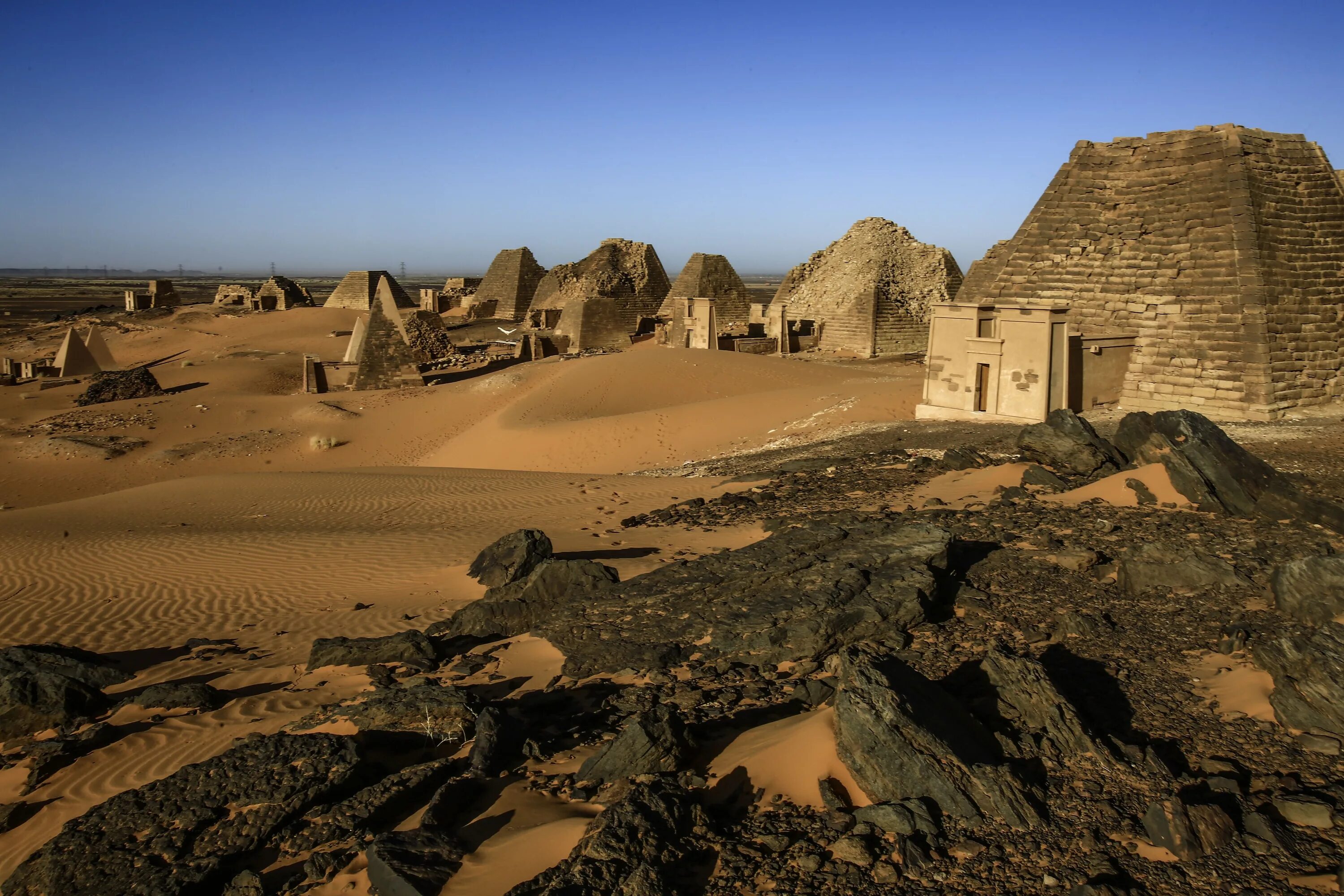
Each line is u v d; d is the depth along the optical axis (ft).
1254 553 32.65
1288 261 77.41
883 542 32.42
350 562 49.83
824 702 23.72
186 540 57.21
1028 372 75.87
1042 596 30.55
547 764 21.88
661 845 17.06
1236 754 19.71
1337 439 58.49
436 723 24.32
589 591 35.40
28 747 25.99
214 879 18.93
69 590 46.26
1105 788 18.52
